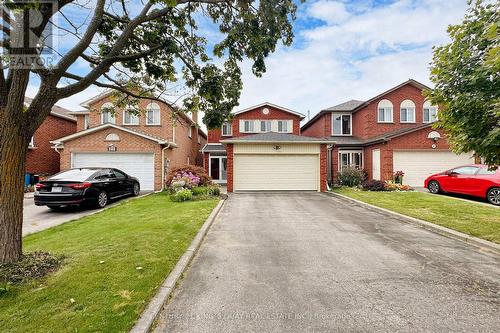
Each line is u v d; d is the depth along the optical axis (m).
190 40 6.36
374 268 4.12
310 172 14.28
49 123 17.72
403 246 5.20
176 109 6.94
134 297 3.07
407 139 15.77
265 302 3.14
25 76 3.76
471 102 4.63
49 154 17.67
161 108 17.16
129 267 3.88
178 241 5.18
